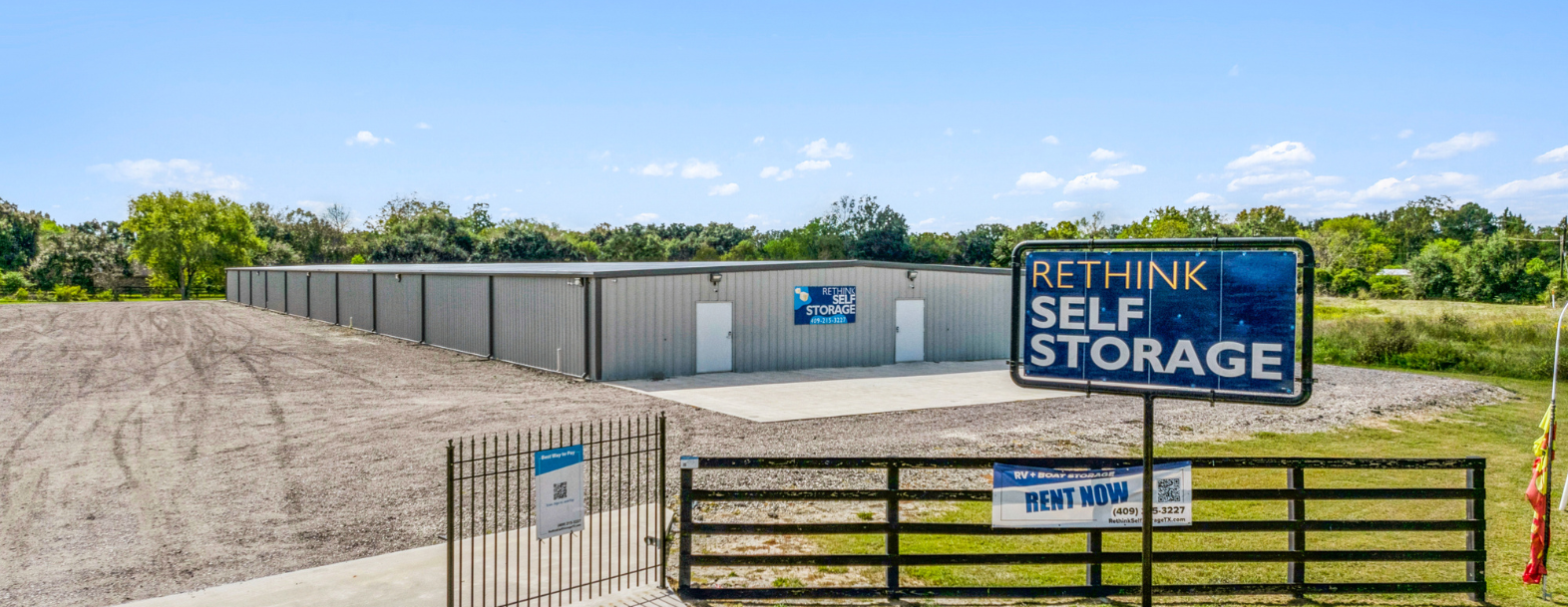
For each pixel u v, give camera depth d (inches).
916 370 902.4
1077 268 232.1
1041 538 315.0
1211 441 518.3
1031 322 238.8
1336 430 561.3
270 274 1931.6
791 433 523.8
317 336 1240.2
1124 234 3292.3
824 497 244.1
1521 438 541.6
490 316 960.9
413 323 1179.9
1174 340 220.2
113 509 346.0
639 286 792.3
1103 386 226.7
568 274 800.3
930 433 526.0
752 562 244.1
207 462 431.5
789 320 891.4
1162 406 649.0
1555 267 2301.9
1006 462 240.8
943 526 242.4
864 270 940.0
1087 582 248.1
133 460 435.5
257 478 398.0
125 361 901.8
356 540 305.0
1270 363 209.5
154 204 2839.6
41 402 628.1
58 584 261.7
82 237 2869.1
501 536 307.6
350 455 450.9
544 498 233.3
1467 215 4330.7
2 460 434.9
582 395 686.5
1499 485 410.0
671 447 476.7
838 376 841.5
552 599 245.8
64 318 1558.8
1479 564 250.5
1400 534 327.9
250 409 601.0
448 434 511.8
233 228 2970.0
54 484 386.3
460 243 3257.9
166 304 2187.5
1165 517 240.7
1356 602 249.0
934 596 245.3
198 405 617.3
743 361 863.7
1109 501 241.3
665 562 260.8
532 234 3255.4
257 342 1135.0
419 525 323.0
